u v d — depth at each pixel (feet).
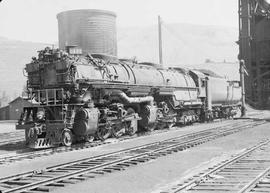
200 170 36.27
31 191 29.55
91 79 60.08
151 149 50.67
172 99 84.33
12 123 136.05
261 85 183.83
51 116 58.03
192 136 65.77
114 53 125.29
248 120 105.70
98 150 52.44
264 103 183.52
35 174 35.53
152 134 72.64
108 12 120.88
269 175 31.91
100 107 63.26
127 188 30.50
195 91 95.91
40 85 60.70
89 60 63.77
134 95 70.69
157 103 81.15
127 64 73.41
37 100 60.34
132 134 69.36
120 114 65.31
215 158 43.21
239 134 68.80
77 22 116.98
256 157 41.98
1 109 161.38
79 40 117.29
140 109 74.02
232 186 28.78
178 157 44.65
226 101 115.14
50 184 31.42
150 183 32.09
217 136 65.00
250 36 180.55
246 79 179.01
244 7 180.55
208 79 101.30
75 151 52.19
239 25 181.88
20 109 158.10
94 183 32.22
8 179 33.09
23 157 47.39
